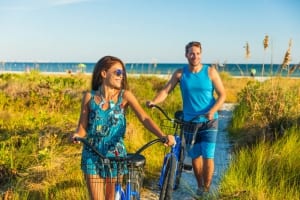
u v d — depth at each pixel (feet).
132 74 71.20
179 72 20.85
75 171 23.02
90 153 13.89
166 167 17.89
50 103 41.39
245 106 38.88
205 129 20.29
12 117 35.19
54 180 22.00
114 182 13.82
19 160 24.61
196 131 20.17
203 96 20.21
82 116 14.29
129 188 13.11
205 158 20.38
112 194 13.89
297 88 37.04
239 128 35.50
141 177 13.48
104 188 13.93
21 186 21.48
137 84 59.82
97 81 14.16
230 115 46.96
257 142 28.86
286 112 31.81
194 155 20.85
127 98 14.20
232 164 23.38
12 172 22.97
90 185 13.88
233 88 74.33
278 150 25.45
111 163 13.64
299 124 29.94
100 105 13.97
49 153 25.05
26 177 22.77
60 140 28.53
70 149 27.37
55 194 20.21
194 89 20.18
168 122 35.65
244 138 31.12
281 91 34.81
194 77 20.18
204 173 20.53
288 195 19.47
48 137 28.45
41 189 21.02
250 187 20.11
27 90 45.11
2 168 22.94
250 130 32.17
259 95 37.63
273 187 20.12
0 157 24.30
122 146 14.15
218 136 35.86
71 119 35.09
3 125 32.73
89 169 13.82
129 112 38.27
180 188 21.91
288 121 30.55
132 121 34.71
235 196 19.27
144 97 52.85
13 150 25.93
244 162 23.68
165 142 13.39
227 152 30.09
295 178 21.17
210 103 20.38
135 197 13.23
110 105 13.96
